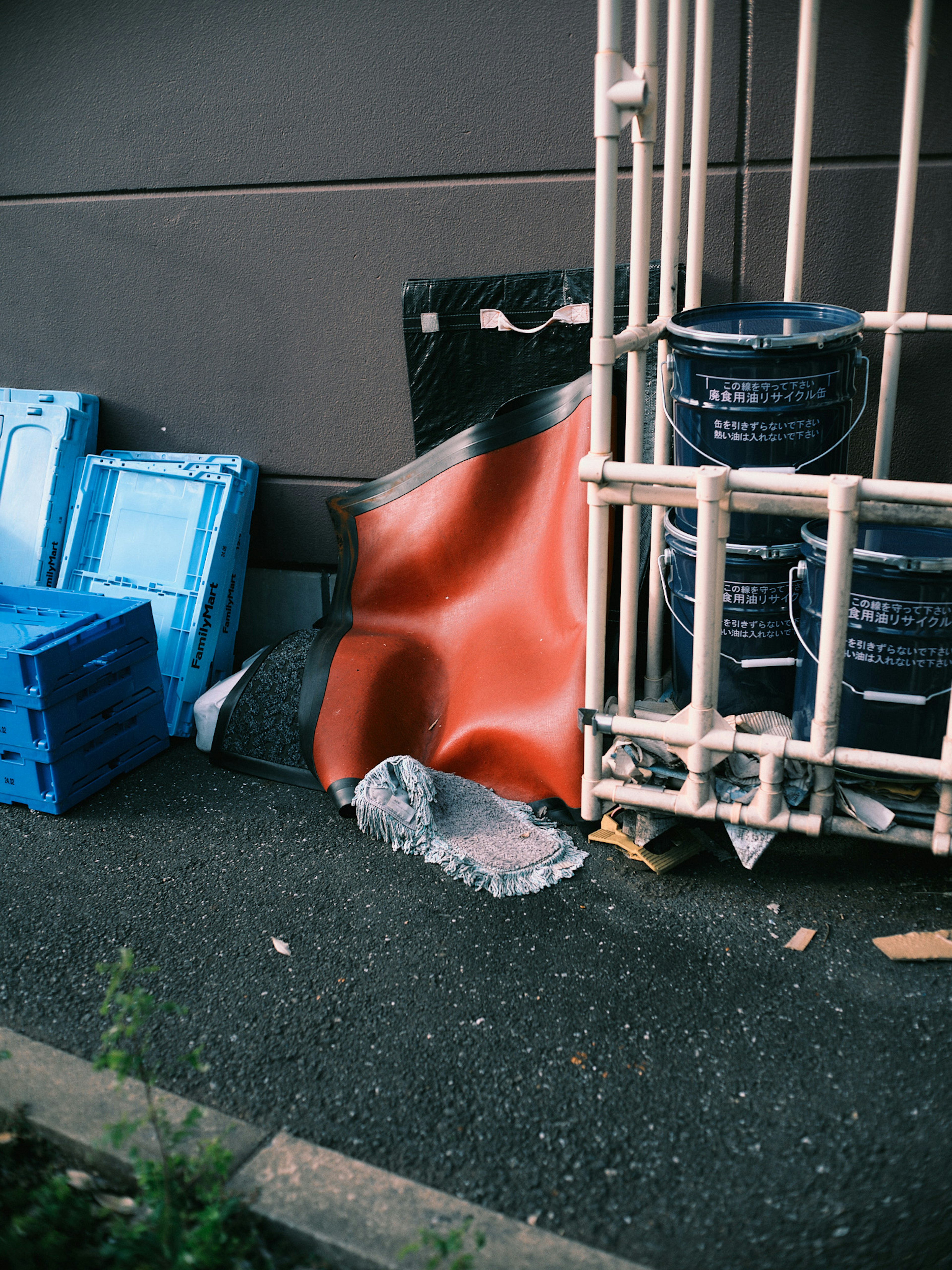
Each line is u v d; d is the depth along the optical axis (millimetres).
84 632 3258
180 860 3021
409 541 3584
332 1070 2230
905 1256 1761
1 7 3828
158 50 3701
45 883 2938
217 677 3977
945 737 2504
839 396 2645
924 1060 2182
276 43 3555
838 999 2365
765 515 2617
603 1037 2291
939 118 2988
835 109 3061
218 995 2467
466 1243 1803
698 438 2752
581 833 3055
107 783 3465
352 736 3258
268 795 3375
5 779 3303
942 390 3229
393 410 3885
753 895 2748
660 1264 1778
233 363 4039
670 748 2766
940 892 2713
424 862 2967
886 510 2312
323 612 4227
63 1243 1796
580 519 3199
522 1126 2072
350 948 2619
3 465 4230
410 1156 2014
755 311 2936
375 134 3555
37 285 4211
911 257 3150
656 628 3113
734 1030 2291
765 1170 1946
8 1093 2162
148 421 4262
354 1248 1805
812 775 2652
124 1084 2189
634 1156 1993
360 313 3791
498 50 3336
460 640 3500
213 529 3889
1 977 2549
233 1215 1881
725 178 3227
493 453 3412
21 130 3984
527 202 3469
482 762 3225
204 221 3871
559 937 2625
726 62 3107
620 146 3316
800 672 2736
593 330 3379
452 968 2529
